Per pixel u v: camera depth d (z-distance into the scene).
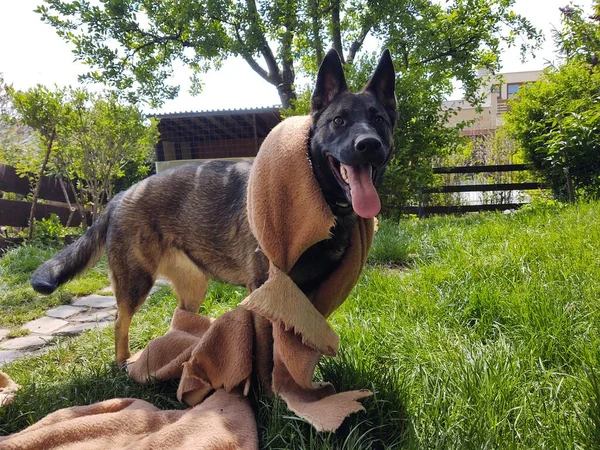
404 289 1.27
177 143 5.27
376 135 0.74
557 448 0.58
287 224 0.76
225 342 0.83
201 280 1.16
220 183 0.97
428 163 3.05
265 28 3.66
